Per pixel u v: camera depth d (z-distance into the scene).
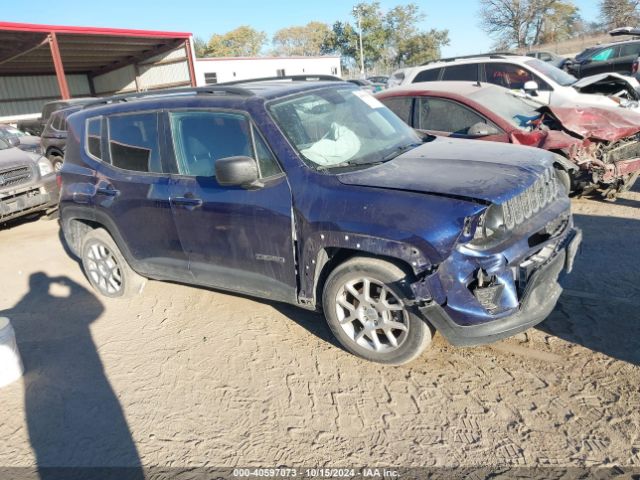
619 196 6.70
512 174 3.25
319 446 2.82
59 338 4.40
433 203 2.96
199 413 3.20
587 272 4.52
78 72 29.20
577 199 6.76
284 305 4.53
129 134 4.42
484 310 2.94
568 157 5.63
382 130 4.23
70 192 4.90
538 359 3.36
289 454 2.79
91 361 3.96
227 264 3.93
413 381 3.28
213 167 3.88
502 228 3.01
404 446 2.76
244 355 3.80
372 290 3.36
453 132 6.14
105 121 4.64
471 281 2.94
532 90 8.21
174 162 4.11
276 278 3.68
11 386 3.74
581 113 6.15
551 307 3.21
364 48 58.75
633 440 2.62
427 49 57.81
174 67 23.58
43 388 3.67
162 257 4.38
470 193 2.95
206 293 4.96
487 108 6.01
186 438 2.99
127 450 2.95
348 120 4.09
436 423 2.90
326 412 3.09
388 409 3.05
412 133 4.47
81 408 3.39
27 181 7.58
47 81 28.41
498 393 3.08
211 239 3.93
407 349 3.25
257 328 4.18
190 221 3.99
